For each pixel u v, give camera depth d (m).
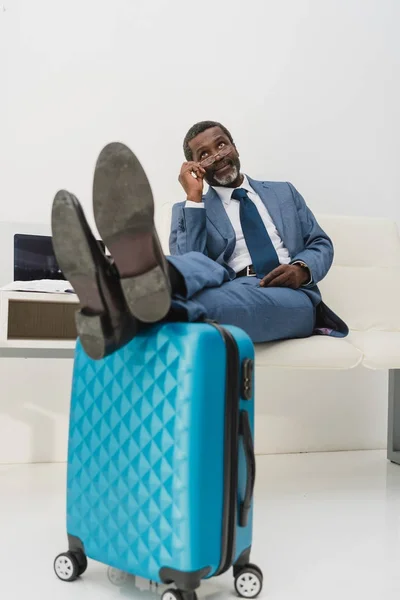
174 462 1.08
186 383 1.08
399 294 2.47
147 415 1.13
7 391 2.39
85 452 1.25
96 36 2.53
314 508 1.85
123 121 2.56
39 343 1.83
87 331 1.12
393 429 2.55
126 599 1.18
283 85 2.75
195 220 1.96
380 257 2.50
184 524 1.07
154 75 2.59
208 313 1.58
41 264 2.05
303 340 1.82
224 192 2.13
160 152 2.60
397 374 2.54
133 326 1.15
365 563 1.39
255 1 2.71
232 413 1.12
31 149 2.45
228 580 1.28
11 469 2.29
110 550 1.18
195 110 2.64
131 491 1.15
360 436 2.81
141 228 1.07
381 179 2.88
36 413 2.42
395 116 2.89
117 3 2.54
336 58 2.82
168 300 1.09
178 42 2.62
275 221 2.12
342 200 2.83
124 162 1.07
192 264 1.43
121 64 2.55
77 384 1.29
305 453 2.72
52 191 2.48
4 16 2.42
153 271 1.08
